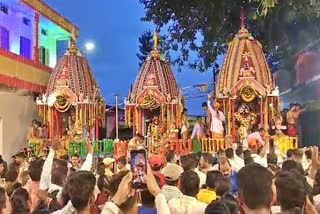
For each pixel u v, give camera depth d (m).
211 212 3.98
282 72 24.83
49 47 26.58
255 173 3.60
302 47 23.45
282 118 19.59
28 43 24.11
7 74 19.39
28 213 4.97
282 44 23.97
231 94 18.70
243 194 3.59
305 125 21.62
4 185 7.69
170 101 20.25
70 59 21.56
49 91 21.00
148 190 4.85
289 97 24.88
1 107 20.56
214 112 18.45
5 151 20.70
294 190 3.96
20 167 10.96
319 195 5.52
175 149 17.81
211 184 6.57
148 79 20.55
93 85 21.91
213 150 17.64
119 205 4.15
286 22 23.02
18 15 22.97
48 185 6.77
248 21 24.11
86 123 20.77
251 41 19.50
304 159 10.21
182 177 5.89
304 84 21.48
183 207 5.66
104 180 6.22
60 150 17.86
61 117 21.25
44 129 20.47
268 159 10.20
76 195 4.18
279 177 4.09
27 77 21.17
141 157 4.30
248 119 18.84
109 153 19.66
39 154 18.59
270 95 18.56
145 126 20.84
